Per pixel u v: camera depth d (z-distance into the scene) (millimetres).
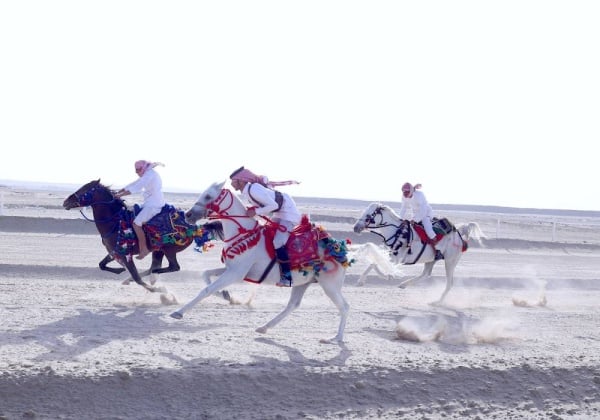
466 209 91500
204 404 8836
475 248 31547
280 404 9039
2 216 28703
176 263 14344
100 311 12953
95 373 8867
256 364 9656
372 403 9305
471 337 12453
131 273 14086
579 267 26797
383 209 16094
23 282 16281
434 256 16156
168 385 8930
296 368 9594
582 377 10484
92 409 8508
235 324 12305
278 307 14250
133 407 8633
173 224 14047
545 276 23016
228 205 10914
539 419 9367
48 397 8508
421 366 10047
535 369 10422
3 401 8375
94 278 17969
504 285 21141
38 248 22969
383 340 11711
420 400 9516
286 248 10930
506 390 9992
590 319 15094
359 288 17953
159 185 14188
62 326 11484
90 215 36094
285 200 11484
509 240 33438
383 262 12875
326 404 9156
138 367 9148
